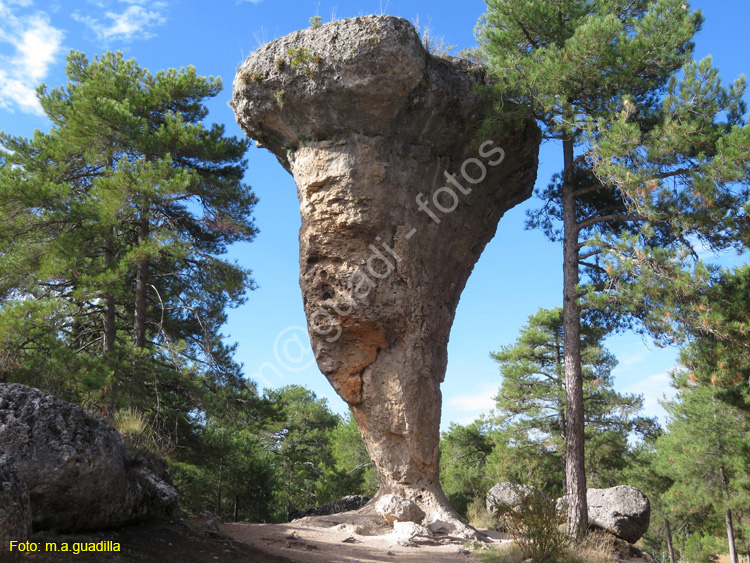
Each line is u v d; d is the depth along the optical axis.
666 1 13.05
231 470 23.39
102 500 7.02
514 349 30.45
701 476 25.89
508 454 27.86
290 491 33.69
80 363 15.52
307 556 9.30
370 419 14.62
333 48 13.30
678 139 12.23
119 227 18.80
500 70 13.64
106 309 18.69
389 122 14.12
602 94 13.85
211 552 7.89
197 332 21.30
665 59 13.33
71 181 18.78
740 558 28.75
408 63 13.33
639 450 31.81
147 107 19.48
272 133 14.92
